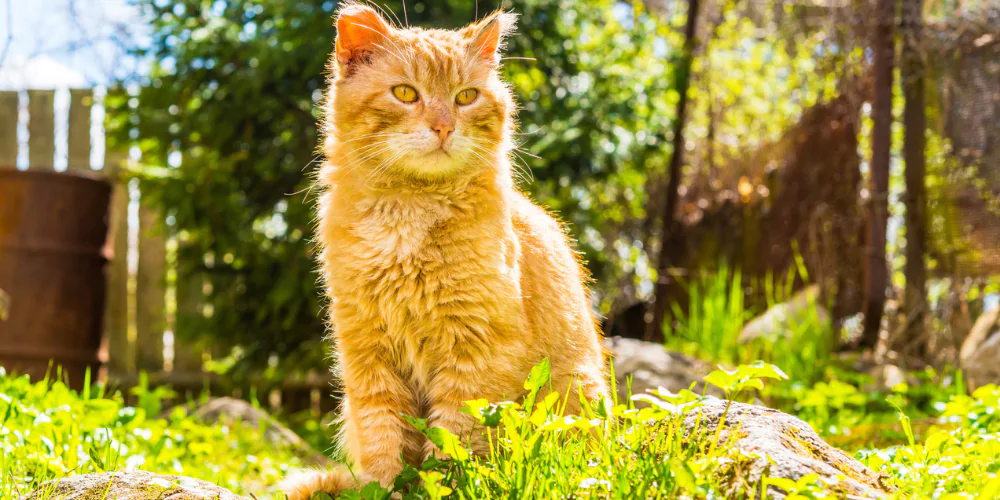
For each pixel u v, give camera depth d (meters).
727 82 8.75
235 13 7.18
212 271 7.32
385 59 3.13
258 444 5.09
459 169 3.00
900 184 7.30
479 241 2.90
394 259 2.91
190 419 5.27
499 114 3.24
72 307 6.91
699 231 8.36
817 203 7.07
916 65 6.28
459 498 2.41
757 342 6.61
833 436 4.46
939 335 6.18
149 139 7.22
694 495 2.15
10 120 8.50
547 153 6.90
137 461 3.56
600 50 8.47
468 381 2.88
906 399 5.46
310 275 6.77
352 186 3.09
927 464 2.65
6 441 3.18
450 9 6.91
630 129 7.93
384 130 3.05
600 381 3.26
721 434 2.43
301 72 6.77
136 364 8.40
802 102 7.58
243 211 7.15
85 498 2.64
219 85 7.01
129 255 8.42
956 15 6.07
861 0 6.57
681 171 8.62
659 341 8.39
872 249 6.43
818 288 6.89
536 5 7.30
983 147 5.81
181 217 6.91
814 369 6.05
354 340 2.97
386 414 2.94
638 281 9.34
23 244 6.76
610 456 2.38
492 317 2.87
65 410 3.67
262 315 6.95
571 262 3.53
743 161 8.05
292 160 7.20
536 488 2.34
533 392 2.55
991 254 5.77
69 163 8.44
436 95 3.07
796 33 7.67
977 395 3.58
